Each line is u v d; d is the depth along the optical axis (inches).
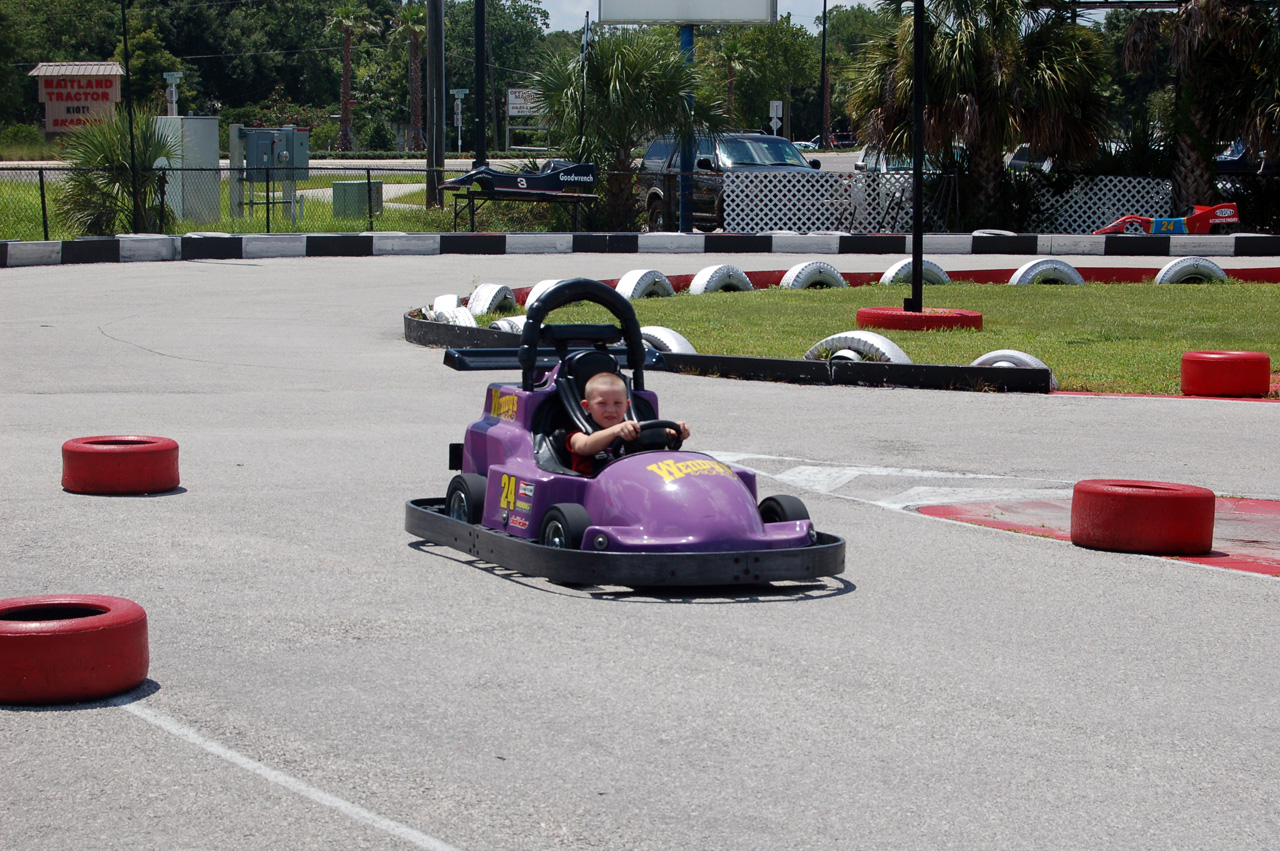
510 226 1454.2
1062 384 590.6
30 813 161.2
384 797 167.3
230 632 233.1
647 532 257.4
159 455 350.9
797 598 266.4
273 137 1605.6
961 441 465.4
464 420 486.0
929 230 1501.0
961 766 182.5
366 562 285.1
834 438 467.2
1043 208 1539.1
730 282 1015.0
